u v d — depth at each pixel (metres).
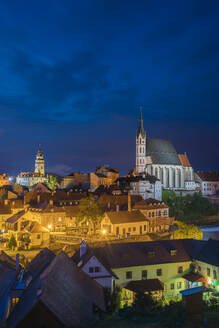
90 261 55.47
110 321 40.41
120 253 62.28
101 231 114.19
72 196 146.50
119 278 59.69
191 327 37.19
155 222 128.38
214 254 62.66
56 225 117.00
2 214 122.00
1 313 38.66
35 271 53.09
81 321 38.06
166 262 63.12
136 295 50.12
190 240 70.81
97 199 147.88
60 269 44.09
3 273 47.53
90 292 45.06
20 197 167.25
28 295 40.78
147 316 43.16
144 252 63.94
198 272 64.19
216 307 46.66
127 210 128.12
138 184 179.25
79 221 115.69
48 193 142.38
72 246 95.94
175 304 47.03
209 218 192.50
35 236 100.69
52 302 36.47
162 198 195.50
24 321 35.19
